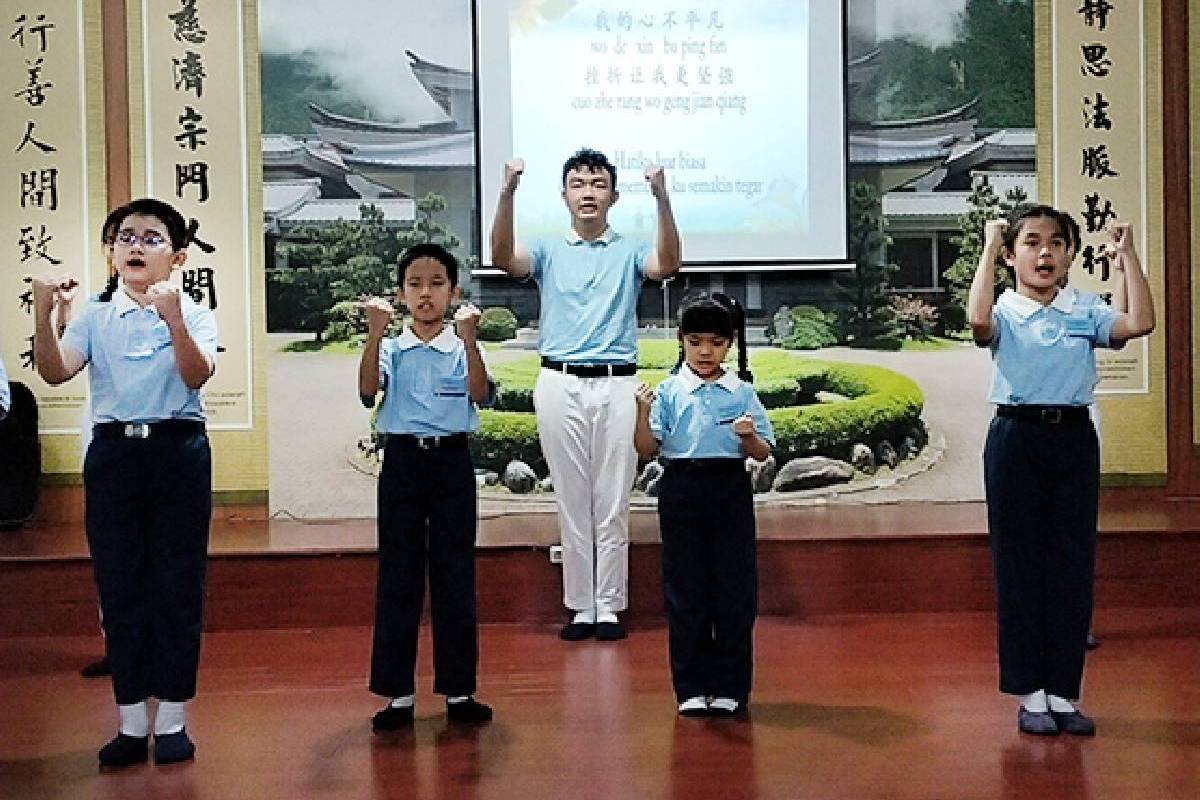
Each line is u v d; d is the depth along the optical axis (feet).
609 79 21.02
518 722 12.91
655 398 13.10
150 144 20.65
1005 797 10.56
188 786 11.18
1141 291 12.22
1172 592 17.75
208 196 20.74
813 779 11.05
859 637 16.21
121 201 20.65
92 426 12.01
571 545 16.99
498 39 20.90
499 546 17.56
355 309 20.97
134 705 11.87
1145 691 13.69
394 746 12.19
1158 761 11.40
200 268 20.75
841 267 21.15
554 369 17.17
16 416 19.80
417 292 13.01
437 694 13.98
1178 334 21.33
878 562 17.65
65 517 20.54
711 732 12.42
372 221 20.95
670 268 17.02
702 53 21.13
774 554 17.57
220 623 17.16
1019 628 12.31
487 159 20.92
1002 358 12.43
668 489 13.05
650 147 21.11
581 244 17.40
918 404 21.25
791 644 15.93
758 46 21.15
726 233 21.15
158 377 11.83
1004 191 21.36
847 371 21.22
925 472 21.22
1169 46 21.31
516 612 17.60
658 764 11.50
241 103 20.75
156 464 11.80
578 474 16.96
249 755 12.00
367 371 12.67
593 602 17.01
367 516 20.88
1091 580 12.33
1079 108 21.30
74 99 20.59
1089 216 21.33
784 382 21.08
